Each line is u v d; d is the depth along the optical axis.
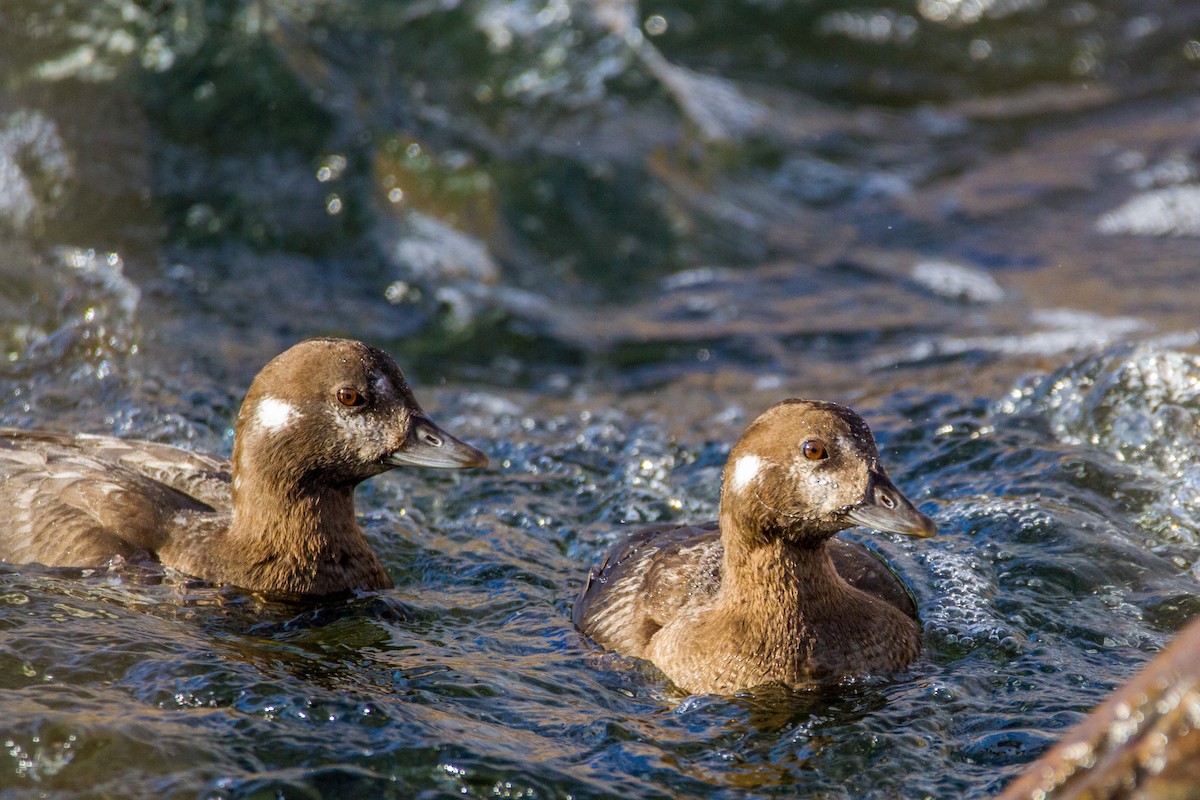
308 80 23.98
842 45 34.78
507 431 18.22
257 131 23.38
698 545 12.70
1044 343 21.11
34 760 9.71
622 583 12.63
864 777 10.02
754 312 23.20
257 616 12.45
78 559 12.74
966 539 13.95
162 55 23.28
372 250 22.78
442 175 23.95
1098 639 12.13
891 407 17.91
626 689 11.44
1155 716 7.18
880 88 33.31
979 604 12.65
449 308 22.06
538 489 16.11
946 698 11.06
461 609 12.98
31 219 21.30
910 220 27.27
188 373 18.67
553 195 24.86
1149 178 28.80
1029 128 31.86
